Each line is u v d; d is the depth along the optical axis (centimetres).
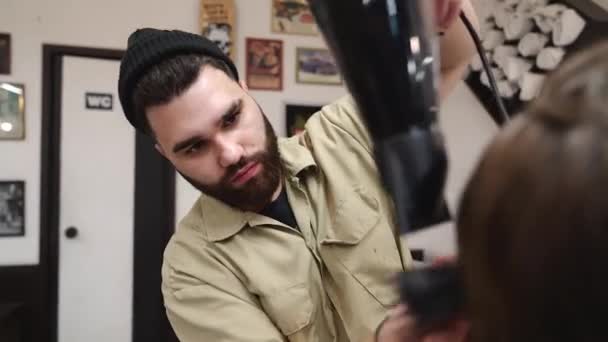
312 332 62
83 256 202
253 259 64
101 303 204
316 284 64
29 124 194
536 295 19
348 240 62
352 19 28
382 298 60
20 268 193
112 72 201
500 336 21
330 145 69
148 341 207
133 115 64
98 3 196
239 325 61
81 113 200
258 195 63
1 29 191
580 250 18
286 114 207
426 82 29
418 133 29
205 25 200
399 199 29
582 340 18
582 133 19
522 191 20
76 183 201
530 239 19
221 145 58
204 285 65
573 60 23
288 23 207
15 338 188
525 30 167
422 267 29
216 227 67
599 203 18
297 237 65
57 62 196
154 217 207
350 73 29
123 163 204
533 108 22
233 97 59
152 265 207
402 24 29
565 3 154
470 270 22
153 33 63
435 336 26
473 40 51
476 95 197
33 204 196
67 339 200
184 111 57
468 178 23
